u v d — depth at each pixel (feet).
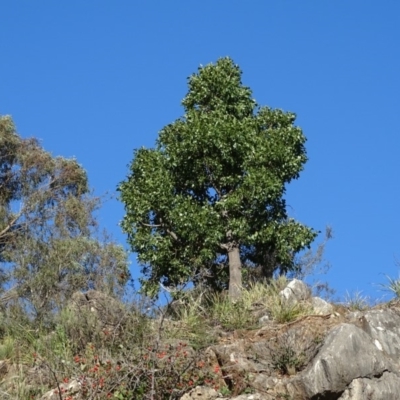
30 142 107.55
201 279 67.67
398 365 42.34
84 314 48.96
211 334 46.73
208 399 40.93
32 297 69.26
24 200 101.65
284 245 73.15
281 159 75.05
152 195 73.10
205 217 71.15
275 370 42.78
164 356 41.75
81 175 106.42
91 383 39.96
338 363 40.09
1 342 50.03
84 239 87.92
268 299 50.75
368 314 44.57
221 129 74.59
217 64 81.66
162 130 77.51
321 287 52.90
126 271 84.74
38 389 43.52
